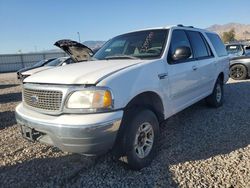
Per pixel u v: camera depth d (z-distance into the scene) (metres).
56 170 3.72
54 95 3.23
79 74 3.38
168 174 3.50
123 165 3.71
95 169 3.71
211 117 5.90
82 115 3.08
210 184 3.23
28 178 3.54
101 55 4.80
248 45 13.06
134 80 3.49
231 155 3.98
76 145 3.05
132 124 3.41
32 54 49.91
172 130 5.16
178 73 4.41
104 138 3.07
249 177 3.35
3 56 46.94
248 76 12.03
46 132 3.20
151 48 4.42
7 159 4.13
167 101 4.17
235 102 7.25
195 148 4.27
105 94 3.11
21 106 3.84
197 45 5.47
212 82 6.05
